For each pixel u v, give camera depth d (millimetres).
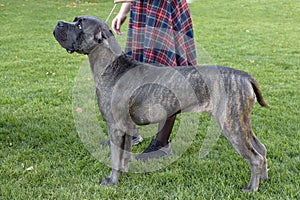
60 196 2596
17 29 9539
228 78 2473
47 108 4309
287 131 3738
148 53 2943
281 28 10656
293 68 6332
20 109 4230
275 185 2732
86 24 2531
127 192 2676
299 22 11766
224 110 2482
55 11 12508
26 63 6340
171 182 2822
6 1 13836
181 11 3031
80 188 2713
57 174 2902
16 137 3520
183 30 3047
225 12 13477
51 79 5461
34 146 3395
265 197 2586
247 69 6219
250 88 2475
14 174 2885
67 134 3645
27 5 13320
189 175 2930
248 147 2561
